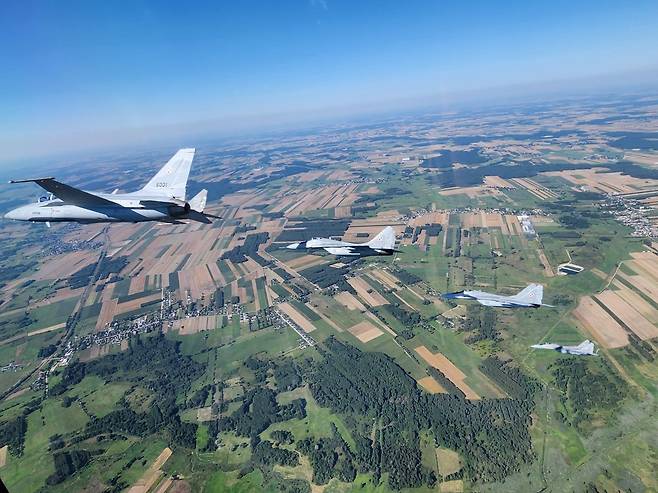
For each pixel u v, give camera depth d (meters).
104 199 40.31
